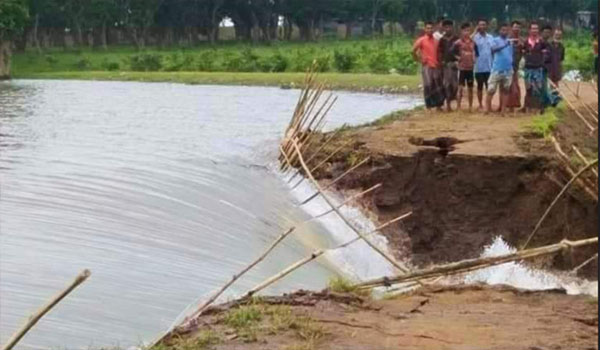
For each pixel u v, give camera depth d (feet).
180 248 38.06
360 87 138.72
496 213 54.34
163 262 35.70
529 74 71.61
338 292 30.68
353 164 57.11
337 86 140.56
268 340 25.04
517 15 265.95
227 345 24.62
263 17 291.38
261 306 28.04
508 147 56.24
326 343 25.05
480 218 54.49
